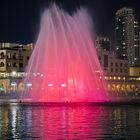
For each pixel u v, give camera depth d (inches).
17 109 3110.2
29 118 2166.6
